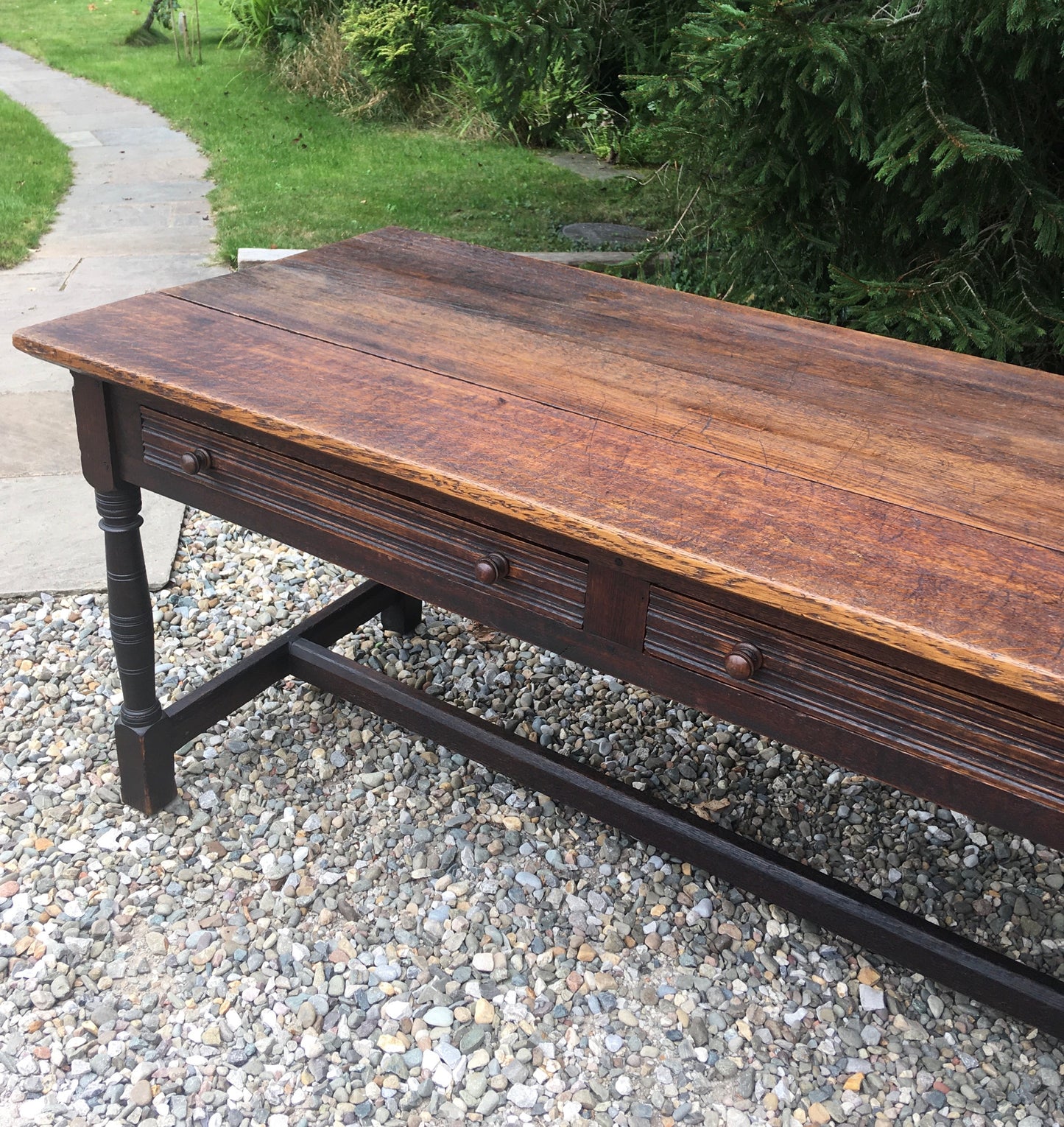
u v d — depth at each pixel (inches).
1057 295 141.8
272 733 100.2
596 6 176.6
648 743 103.3
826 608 48.5
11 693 104.7
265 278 87.7
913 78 125.2
